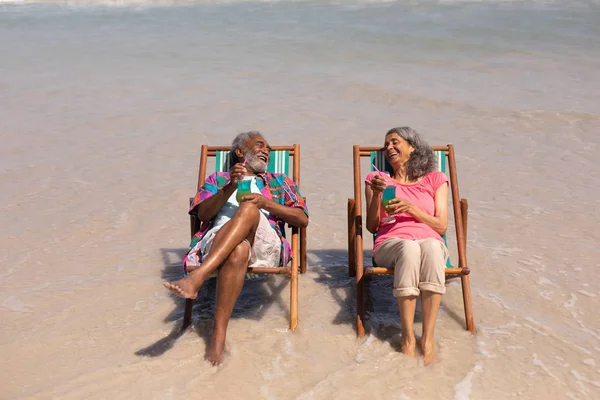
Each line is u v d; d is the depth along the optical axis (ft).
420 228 13.07
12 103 28.84
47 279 15.02
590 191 19.51
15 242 16.90
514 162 21.90
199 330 12.69
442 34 39.58
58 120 26.66
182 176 21.29
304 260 15.39
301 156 22.75
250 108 27.68
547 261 15.56
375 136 24.35
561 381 11.09
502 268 15.29
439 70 32.78
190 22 45.24
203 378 11.15
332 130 25.04
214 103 28.37
